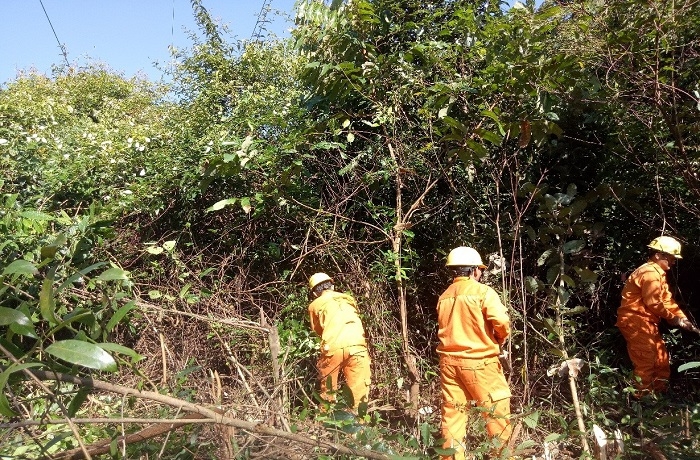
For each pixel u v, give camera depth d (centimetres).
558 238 441
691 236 479
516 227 439
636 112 425
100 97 1459
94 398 341
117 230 543
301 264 522
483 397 361
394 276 458
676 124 403
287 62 770
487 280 460
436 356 493
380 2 502
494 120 448
